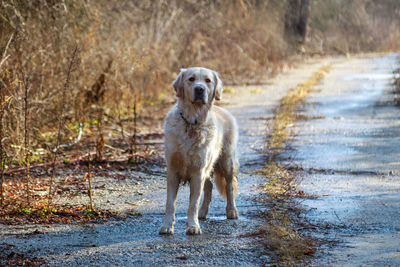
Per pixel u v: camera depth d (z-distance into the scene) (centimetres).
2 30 1091
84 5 1420
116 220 586
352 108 1606
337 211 622
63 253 471
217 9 2786
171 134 557
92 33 1337
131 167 863
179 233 543
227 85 2295
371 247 490
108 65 1381
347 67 3144
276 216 583
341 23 4966
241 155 982
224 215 627
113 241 510
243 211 638
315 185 757
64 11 1273
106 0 1819
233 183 630
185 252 477
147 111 1477
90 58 1326
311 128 1272
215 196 720
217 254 472
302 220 585
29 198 652
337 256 467
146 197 697
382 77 2511
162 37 2012
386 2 5709
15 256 458
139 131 1200
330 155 971
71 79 1169
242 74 2623
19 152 850
